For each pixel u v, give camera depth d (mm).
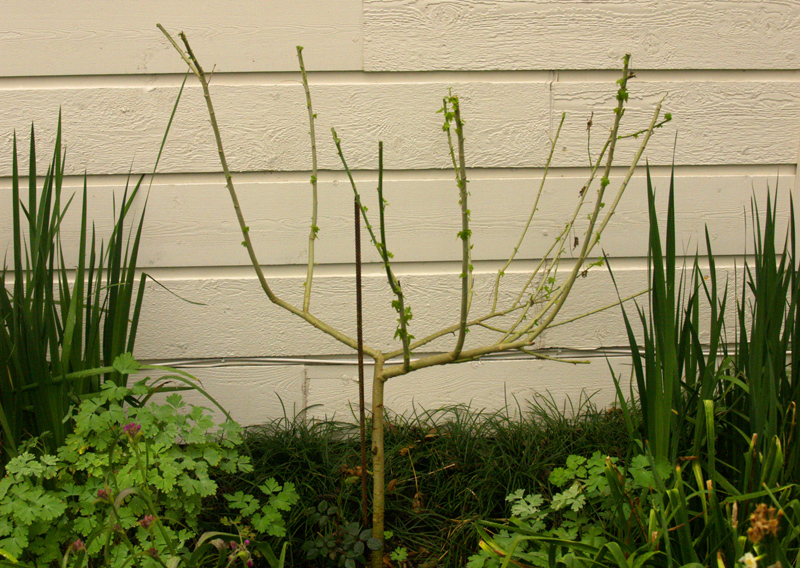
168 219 2240
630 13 2215
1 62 2115
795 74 2273
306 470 2041
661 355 1593
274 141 2223
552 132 2270
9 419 1703
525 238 2324
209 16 2145
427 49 2205
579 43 2227
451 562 1788
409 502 1961
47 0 2100
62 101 2156
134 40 2141
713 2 2213
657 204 2324
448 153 2260
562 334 2383
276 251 2281
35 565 1515
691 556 1382
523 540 1589
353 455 2115
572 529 1633
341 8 2168
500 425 2264
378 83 2217
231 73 2180
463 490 1972
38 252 1719
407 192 2277
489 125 2256
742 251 2357
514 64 2227
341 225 2283
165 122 2189
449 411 2375
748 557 1059
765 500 1473
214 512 1881
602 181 1505
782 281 1702
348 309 2336
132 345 1873
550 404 2418
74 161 2186
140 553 1373
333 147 2238
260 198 2250
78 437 1643
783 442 1580
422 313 2348
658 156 2293
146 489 1445
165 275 2275
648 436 1642
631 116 2270
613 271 2350
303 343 2336
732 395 1772
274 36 2168
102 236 2236
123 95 2168
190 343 2309
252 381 2354
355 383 2377
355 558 1636
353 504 1945
